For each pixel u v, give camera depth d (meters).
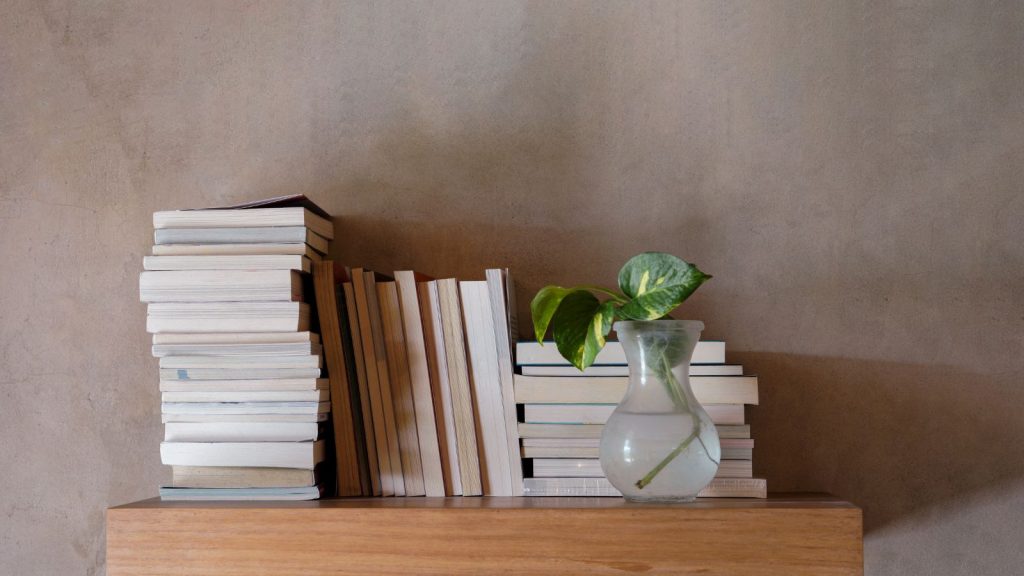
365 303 1.20
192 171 1.40
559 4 1.39
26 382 1.38
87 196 1.40
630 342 1.09
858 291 1.33
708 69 1.37
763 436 1.32
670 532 1.02
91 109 1.40
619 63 1.38
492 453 1.18
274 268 1.15
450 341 1.19
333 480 1.23
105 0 1.42
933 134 1.34
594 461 1.15
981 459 1.29
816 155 1.35
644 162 1.36
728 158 1.35
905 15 1.36
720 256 1.34
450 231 1.37
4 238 1.40
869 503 1.30
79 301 1.39
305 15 1.41
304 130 1.40
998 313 1.31
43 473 1.36
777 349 1.33
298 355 1.14
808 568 1.01
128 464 1.36
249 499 1.14
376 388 1.19
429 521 1.04
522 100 1.38
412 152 1.39
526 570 1.03
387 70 1.40
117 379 1.37
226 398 1.15
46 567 1.35
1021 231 1.31
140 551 1.05
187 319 1.15
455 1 1.40
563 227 1.36
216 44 1.41
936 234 1.32
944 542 1.29
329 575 1.04
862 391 1.31
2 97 1.40
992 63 1.34
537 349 1.18
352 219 1.38
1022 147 1.32
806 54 1.36
